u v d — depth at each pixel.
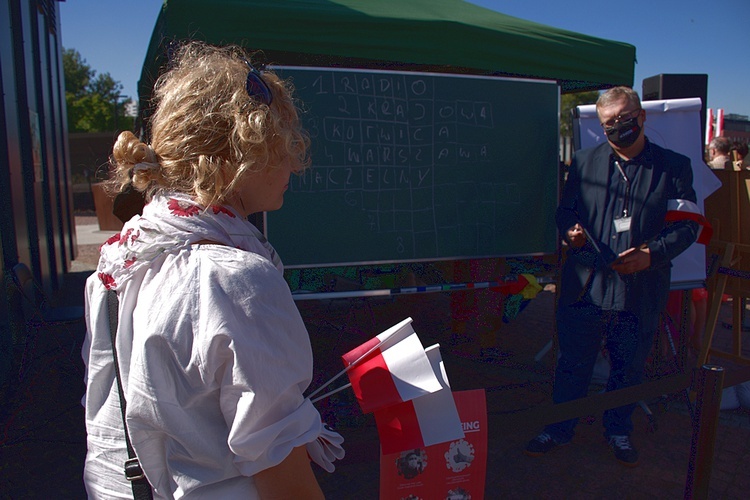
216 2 3.21
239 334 0.82
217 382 0.85
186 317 0.83
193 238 0.88
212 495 0.88
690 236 2.86
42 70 7.90
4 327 4.65
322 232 3.46
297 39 3.40
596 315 3.05
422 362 1.27
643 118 2.86
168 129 0.91
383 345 1.30
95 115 38.84
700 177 3.72
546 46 4.04
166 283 0.85
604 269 2.97
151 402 0.83
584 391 3.20
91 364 0.97
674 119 3.74
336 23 3.47
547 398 4.07
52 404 4.17
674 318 4.58
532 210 3.94
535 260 4.31
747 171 3.84
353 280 4.18
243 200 0.98
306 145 1.03
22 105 6.29
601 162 3.03
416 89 3.60
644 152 2.94
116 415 0.95
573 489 3.01
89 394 0.97
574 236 3.02
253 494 0.89
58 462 3.37
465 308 5.11
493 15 4.47
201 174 0.87
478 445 1.46
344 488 3.07
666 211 2.90
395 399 1.23
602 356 4.36
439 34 3.70
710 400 2.04
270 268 0.88
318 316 5.74
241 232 0.93
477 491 1.48
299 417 0.89
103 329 0.96
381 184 3.55
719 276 3.71
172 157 0.90
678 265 3.68
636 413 3.86
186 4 3.15
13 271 4.54
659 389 2.05
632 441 3.51
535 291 3.67
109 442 0.95
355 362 1.28
